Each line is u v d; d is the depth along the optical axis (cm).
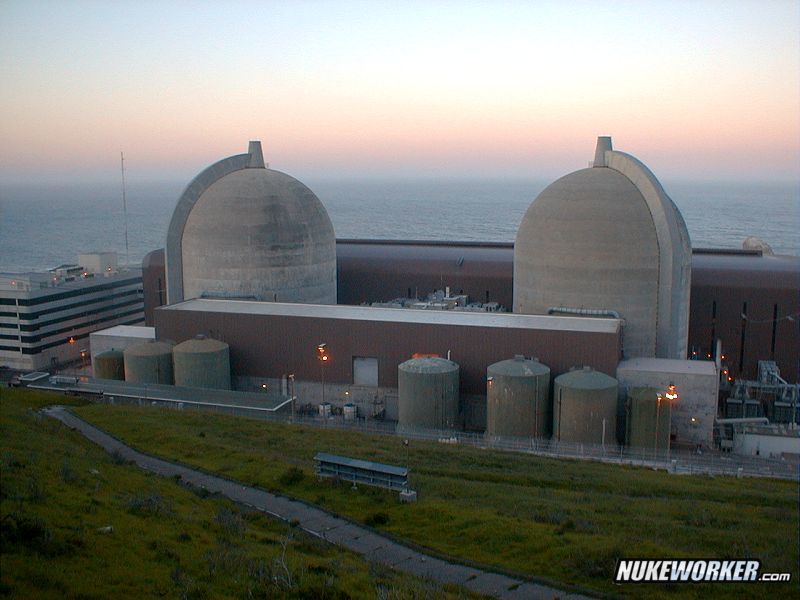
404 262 8862
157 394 6309
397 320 6456
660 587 2494
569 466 4606
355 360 6500
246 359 6788
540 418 5778
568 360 6034
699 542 2989
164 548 2250
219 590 2041
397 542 2809
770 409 6825
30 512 2286
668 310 6738
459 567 2606
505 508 3288
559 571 2594
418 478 3753
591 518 3222
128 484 3000
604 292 6725
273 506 3178
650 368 6006
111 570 2023
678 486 4134
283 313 6775
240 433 4838
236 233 7638
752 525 3309
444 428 5928
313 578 2206
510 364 5838
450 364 6056
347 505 3186
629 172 6969
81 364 9712
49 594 1811
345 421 6259
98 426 4644
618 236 6669
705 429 5884
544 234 6925
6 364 9469
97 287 10325
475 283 8556
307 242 7912
